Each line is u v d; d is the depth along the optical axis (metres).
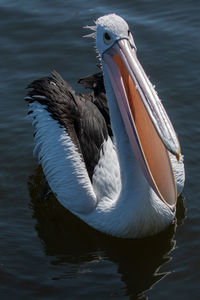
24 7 18.89
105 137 12.38
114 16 10.77
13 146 14.43
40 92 12.96
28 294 10.69
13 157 14.17
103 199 12.09
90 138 12.37
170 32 17.70
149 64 16.70
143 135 10.80
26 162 14.07
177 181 12.30
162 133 9.47
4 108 15.48
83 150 12.43
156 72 16.45
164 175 10.66
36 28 18.09
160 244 11.78
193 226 12.12
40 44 17.56
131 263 11.43
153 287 10.73
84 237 12.18
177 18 18.23
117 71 10.59
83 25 17.97
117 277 11.07
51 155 12.59
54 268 11.33
